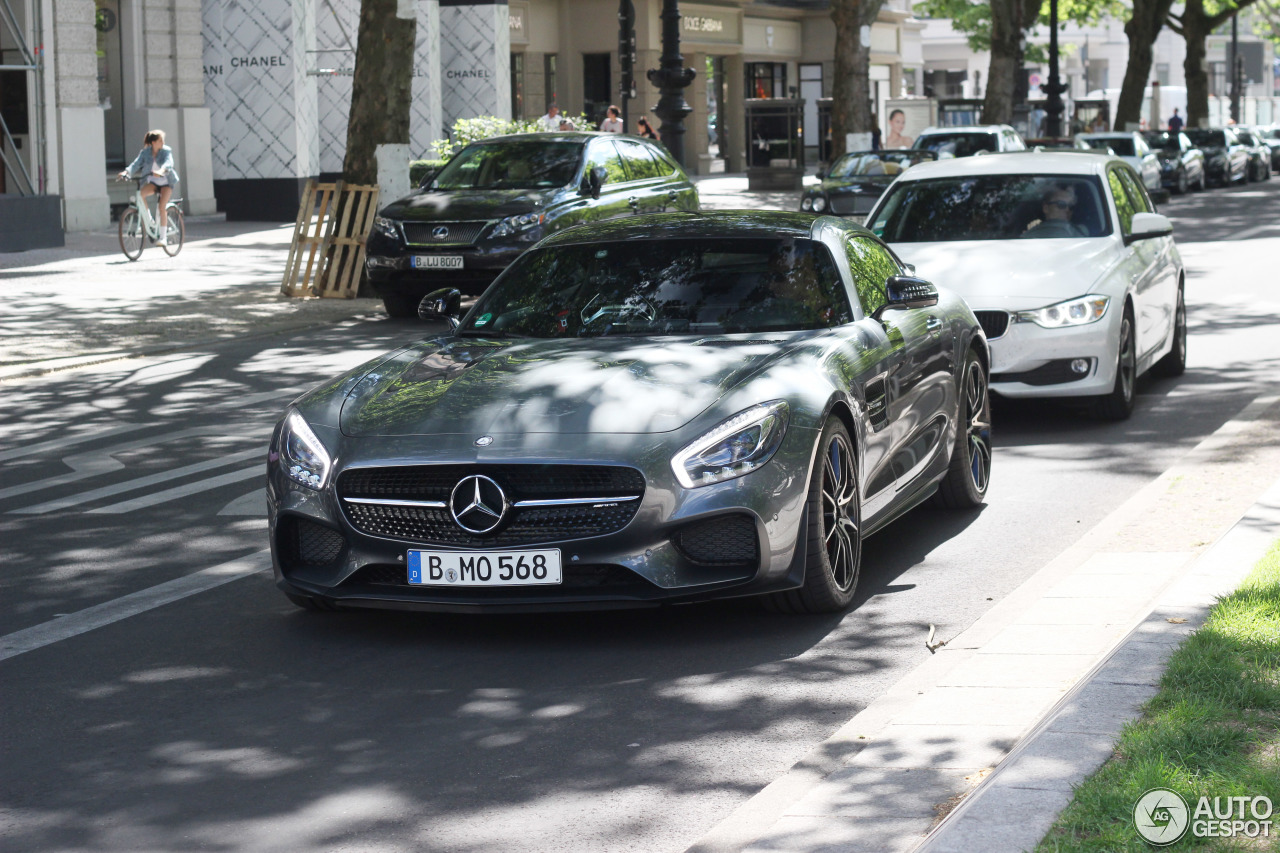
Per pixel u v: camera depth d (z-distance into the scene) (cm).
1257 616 576
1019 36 4547
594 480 643
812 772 510
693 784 511
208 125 3616
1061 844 395
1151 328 1254
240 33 3619
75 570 816
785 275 796
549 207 1916
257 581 790
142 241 2628
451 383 704
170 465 1093
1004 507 922
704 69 6109
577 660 650
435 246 1884
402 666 647
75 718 590
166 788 518
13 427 1259
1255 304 1889
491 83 4469
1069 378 1132
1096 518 884
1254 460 935
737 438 653
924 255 1205
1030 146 3762
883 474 770
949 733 519
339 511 666
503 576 644
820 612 704
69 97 3105
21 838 479
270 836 477
